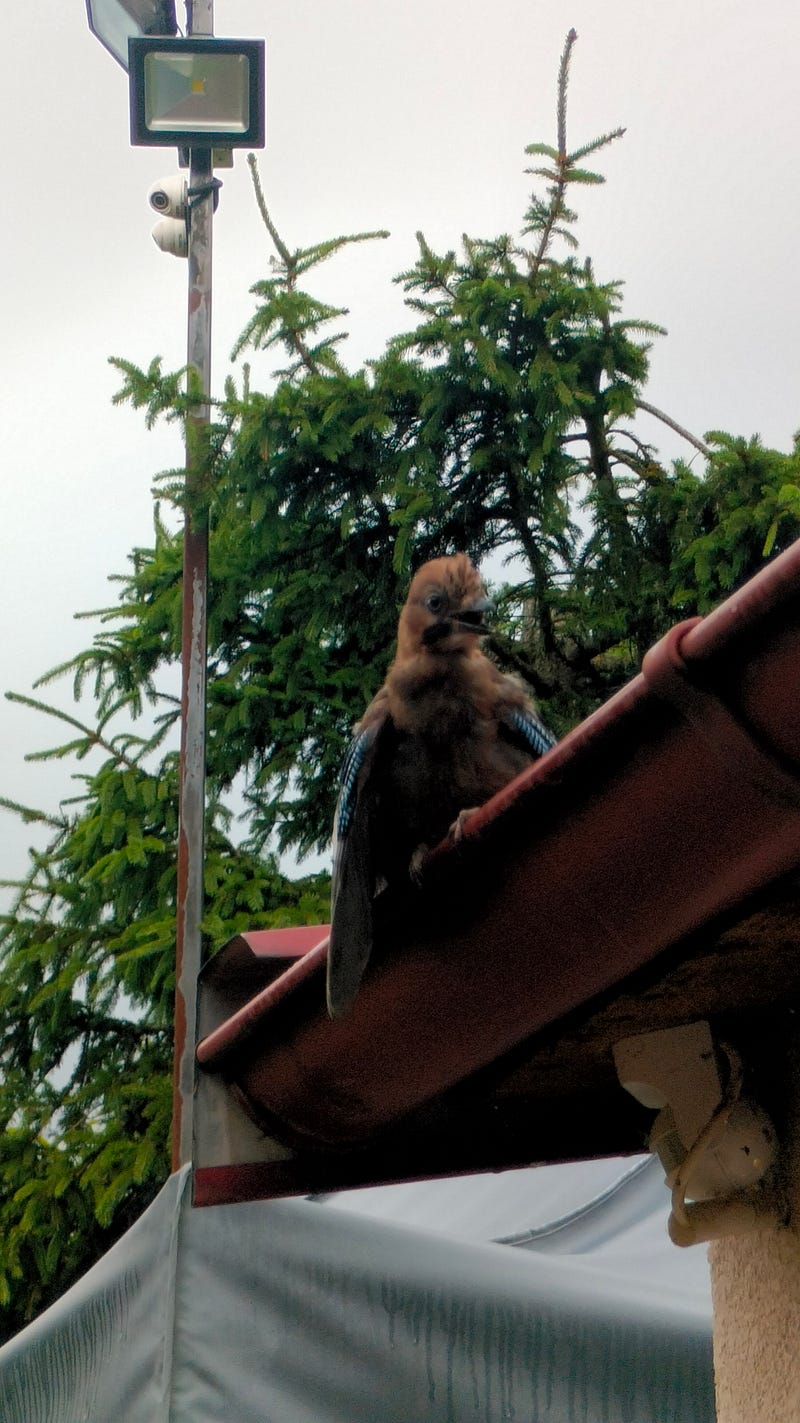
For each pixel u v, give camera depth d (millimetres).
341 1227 4066
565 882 2391
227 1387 3971
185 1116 7402
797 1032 2889
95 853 9734
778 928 2504
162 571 9812
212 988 3471
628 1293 3863
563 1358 3766
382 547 9383
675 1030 2988
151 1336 4105
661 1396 3664
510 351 9133
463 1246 3992
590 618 9195
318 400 8664
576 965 2545
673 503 8938
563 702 9516
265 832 9891
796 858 2201
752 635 1944
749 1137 2873
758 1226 2848
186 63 8414
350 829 3107
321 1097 3191
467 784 3191
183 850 8141
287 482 9000
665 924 2395
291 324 8867
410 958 2697
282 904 9539
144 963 9523
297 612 9531
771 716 1996
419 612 3270
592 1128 3480
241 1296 4059
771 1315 2859
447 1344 3865
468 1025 2789
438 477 9281
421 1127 3389
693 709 2035
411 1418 3840
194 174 9172
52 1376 4473
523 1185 5223
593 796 2250
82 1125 9664
